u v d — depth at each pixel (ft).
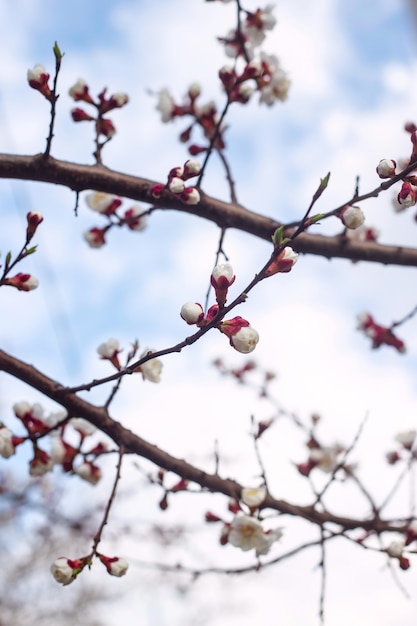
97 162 2.04
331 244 2.19
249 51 2.33
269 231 2.14
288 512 2.07
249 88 2.09
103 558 1.83
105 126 2.10
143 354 1.98
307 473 2.40
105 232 2.32
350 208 1.78
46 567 6.59
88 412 1.97
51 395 1.95
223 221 2.13
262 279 1.57
